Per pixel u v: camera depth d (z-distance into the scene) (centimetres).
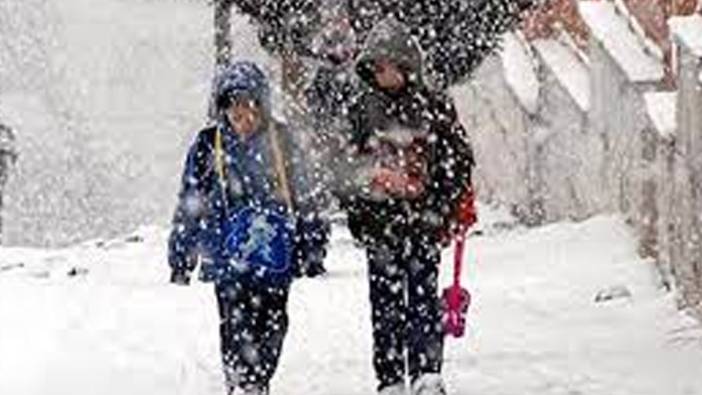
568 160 3048
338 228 3403
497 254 2630
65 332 1992
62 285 2464
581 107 2914
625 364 1689
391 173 1520
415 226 1528
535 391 1581
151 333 1984
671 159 2172
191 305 2197
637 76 2488
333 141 1541
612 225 2573
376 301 1545
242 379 1522
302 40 2806
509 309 2084
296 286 2369
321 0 2745
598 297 2119
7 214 6128
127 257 2945
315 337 1933
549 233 2698
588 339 1852
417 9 2723
